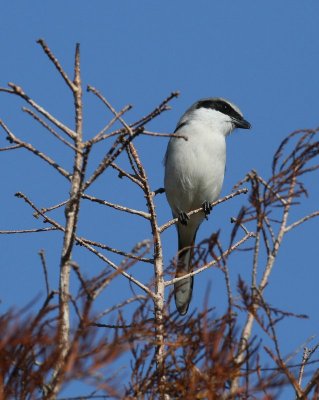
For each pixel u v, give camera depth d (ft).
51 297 18.70
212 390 19.30
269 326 19.89
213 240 20.59
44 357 18.35
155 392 20.07
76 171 21.33
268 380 19.48
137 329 19.54
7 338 17.90
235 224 21.26
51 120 21.27
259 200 21.45
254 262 20.81
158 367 20.36
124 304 18.88
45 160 21.59
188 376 19.94
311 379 19.52
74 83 21.79
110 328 19.44
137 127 20.95
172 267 22.90
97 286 18.45
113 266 27.20
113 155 21.11
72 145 20.99
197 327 20.13
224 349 19.72
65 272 19.92
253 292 20.38
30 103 21.13
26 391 18.03
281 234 21.56
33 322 18.16
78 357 17.61
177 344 20.11
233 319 20.03
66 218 20.68
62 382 17.44
